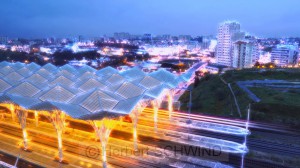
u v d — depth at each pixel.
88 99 40.41
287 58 184.62
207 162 40.72
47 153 44.19
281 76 98.38
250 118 62.00
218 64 186.50
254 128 55.88
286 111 61.47
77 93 46.66
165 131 53.62
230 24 180.88
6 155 43.88
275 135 52.06
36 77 59.94
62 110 37.91
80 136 51.06
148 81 57.16
